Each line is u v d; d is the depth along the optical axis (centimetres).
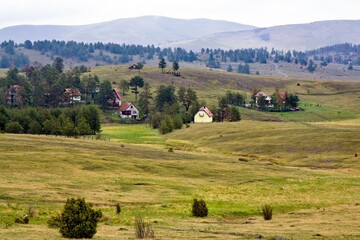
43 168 16662
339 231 8288
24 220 8681
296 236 7619
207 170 19825
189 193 14562
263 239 7244
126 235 7444
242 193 15000
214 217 10862
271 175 19500
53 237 6862
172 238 7069
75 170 17038
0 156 17988
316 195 14888
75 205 7075
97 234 7525
